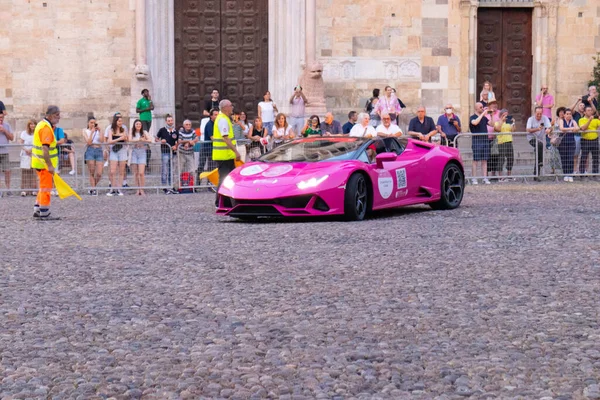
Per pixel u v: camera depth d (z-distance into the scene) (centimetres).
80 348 830
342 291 1066
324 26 3428
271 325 907
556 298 1009
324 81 3438
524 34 3606
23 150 2544
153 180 2606
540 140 2828
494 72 3609
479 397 680
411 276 1155
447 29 3478
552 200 2181
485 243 1431
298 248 1405
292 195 1750
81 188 2602
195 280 1145
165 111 3341
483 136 2791
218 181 2139
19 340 859
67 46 3341
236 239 1520
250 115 3484
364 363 772
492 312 948
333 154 1855
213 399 685
